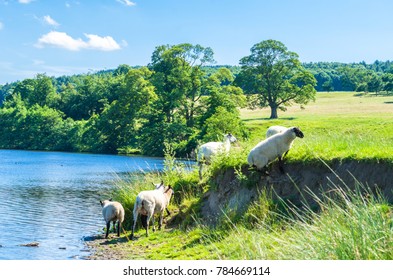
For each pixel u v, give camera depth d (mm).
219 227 14531
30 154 102688
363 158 13297
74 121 141125
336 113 114000
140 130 112875
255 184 15406
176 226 17359
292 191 14359
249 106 118625
